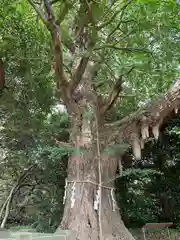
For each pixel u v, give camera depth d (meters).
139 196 11.97
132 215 11.70
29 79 10.05
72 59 8.89
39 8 7.08
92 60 8.91
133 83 9.95
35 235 6.69
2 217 12.45
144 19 7.30
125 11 7.64
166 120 8.96
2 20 7.96
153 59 8.25
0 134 11.30
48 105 11.05
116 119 9.78
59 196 11.55
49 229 10.56
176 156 12.08
